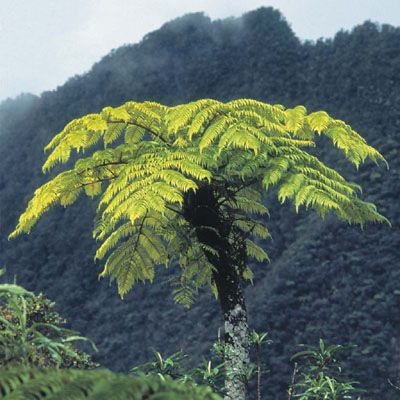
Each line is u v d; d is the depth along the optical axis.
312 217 75.25
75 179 7.23
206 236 7.12
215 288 7.52
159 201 6.30
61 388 1.61
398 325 60.12
